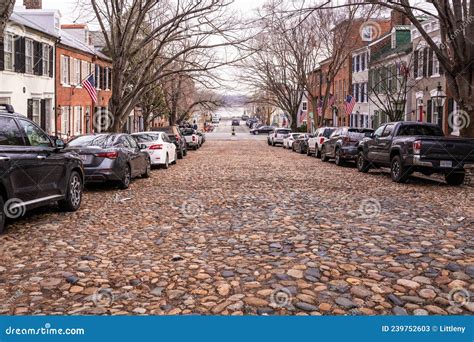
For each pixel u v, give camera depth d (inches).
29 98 1079.0
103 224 363.3
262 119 4448.8
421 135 694.5
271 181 652.1
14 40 1001.5
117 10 932.0
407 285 222.7
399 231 333.1
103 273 242.8
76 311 197.5
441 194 537.6
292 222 363.3
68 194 403.5
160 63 1254.9
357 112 1840.6
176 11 984.9
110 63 1678.2
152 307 200.5
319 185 607.8
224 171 808.9
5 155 319.0
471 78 733.3
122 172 557.6
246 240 307.9
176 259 265.6
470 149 615.5
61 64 1272.1
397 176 647.8
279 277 233.3
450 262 258.1
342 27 1553.9
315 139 1184.8
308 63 1770.4
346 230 335.3
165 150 857.5
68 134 1266.0
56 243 303.4
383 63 1501.0
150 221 373.7
